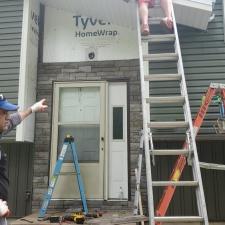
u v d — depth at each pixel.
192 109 4.88
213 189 5.28
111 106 5.66
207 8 4.57
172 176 3.68
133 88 5.64
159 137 4.86
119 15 5.40
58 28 5.95
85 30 5.89
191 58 5.03
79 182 5.13
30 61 5.56
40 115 5.76
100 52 5.80
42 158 5.65
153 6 4.34
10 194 5.63
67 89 5.84
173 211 5.26
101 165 5.50
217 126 4.61
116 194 5.42
